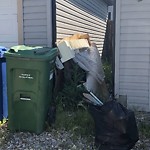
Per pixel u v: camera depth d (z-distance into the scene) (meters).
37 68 2.22
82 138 2.21
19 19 3.36
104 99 2.90
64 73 2.99
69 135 2.25
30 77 2.25
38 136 2.27
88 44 3.43
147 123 2.47
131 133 1.94
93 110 2.04
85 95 2.62
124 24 2.92
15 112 2.32
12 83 2.29
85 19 5.82
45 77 2.26
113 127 1.93
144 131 2.29
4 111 2.52
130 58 2.95
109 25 7.35
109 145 1.96
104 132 1.96
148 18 2.85
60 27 3.88
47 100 2.35
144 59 2.92
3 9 3.45
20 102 2.29
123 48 2.96
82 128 2.31
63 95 2.86
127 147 1.95
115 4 2.91
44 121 2.33
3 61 2.46
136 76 2.96
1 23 3.49
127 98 3.01
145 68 2.93
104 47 7.60
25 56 2.22
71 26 4.60
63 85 3.00
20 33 3.39
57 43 3.17
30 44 3.37
